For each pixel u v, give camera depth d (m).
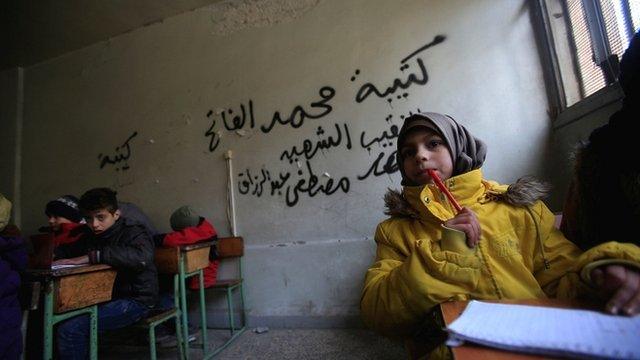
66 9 3.15
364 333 2.33
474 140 1.05
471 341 0.45
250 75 2.94
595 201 0.83
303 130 2.74
